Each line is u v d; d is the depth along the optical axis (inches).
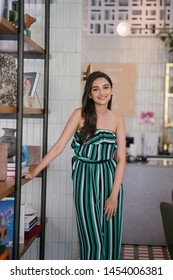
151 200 261.1
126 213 262.2
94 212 160.9
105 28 370.6
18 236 145.4
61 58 202.1
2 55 143.5
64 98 202.7
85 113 161.0
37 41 202.4
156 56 383.2
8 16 139.9
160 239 261.6
